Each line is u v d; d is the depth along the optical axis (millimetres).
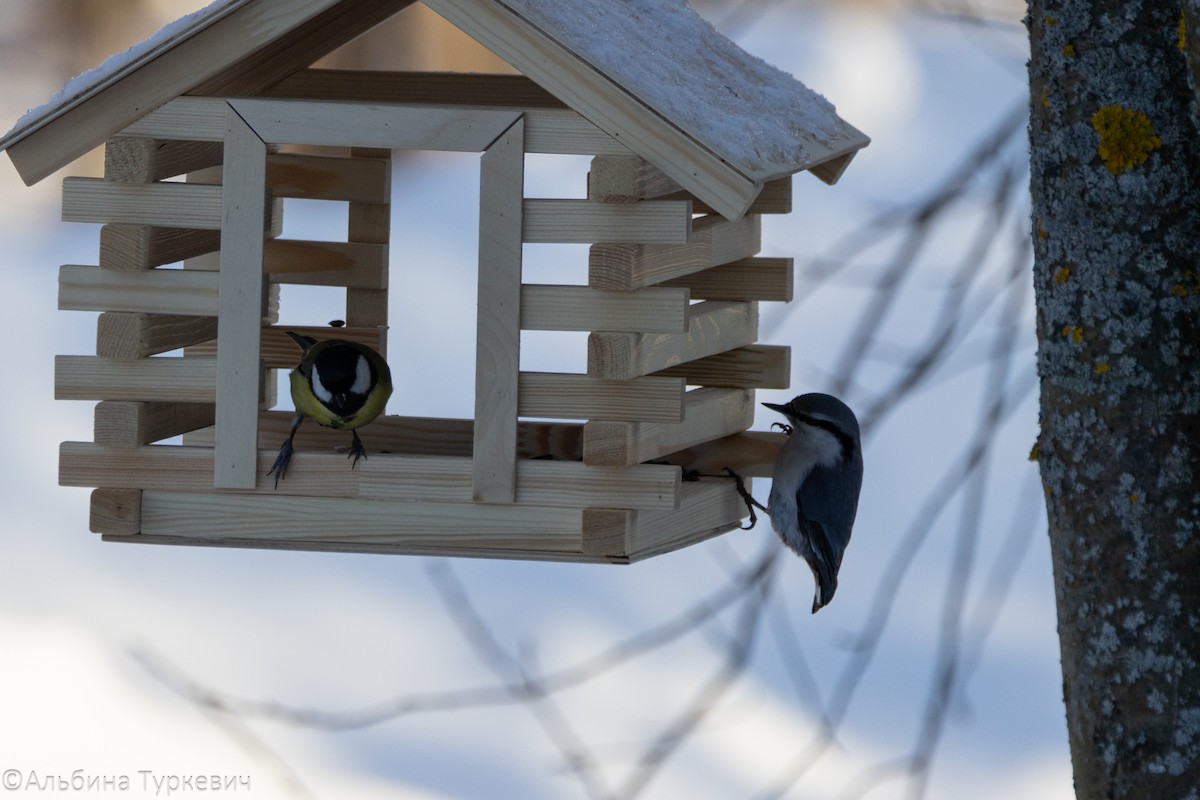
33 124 5305
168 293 5367
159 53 5234
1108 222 4055
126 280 5375
